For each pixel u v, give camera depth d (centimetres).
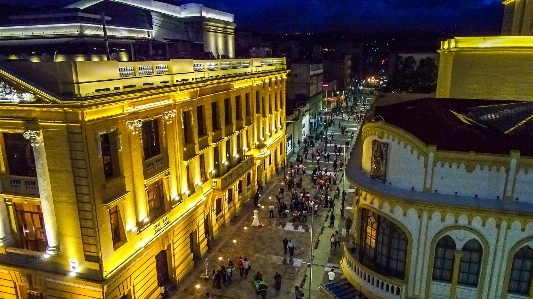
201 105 3061
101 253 1978
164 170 2517
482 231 1563
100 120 1931
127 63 2197
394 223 1697
